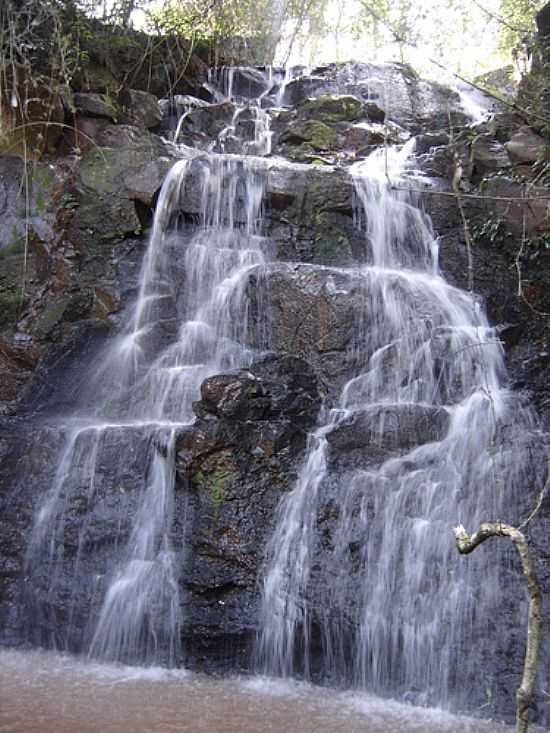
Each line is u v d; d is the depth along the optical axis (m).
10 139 9.45
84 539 6.15
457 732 4.66
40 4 9.36
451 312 8.00
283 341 7.80
